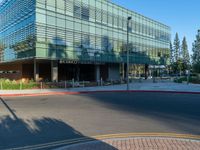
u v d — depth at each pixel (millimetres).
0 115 12758
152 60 60656
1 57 45938
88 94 26078
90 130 9328
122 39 50062
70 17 38781
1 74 54000
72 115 12633
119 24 49156
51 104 17328
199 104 16969
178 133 8773
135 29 53938
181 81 48875
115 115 12555
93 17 43031
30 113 13375
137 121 10977
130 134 8648
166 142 7340
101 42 44781
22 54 37938
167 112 13477
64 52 37906
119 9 49125
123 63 52125
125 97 22297
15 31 40500
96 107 15625
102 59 44969
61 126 10062
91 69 47812
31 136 8578
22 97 23062
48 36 35656
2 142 7887
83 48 41062
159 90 29344
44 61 40188
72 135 8641
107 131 9148
